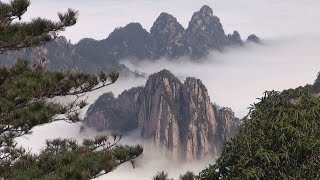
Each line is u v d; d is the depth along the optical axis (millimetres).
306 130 9539
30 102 17656
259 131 9797
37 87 16812
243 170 9297
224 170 9906
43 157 16859
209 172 10000
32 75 17562
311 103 9875
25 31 17109
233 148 10008
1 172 16891
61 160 16750
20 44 17719
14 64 16891
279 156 9406
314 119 9695
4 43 16859
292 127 9477
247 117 10414
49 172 16391
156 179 14398
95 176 16672
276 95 10336
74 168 15406
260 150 9305
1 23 16250
